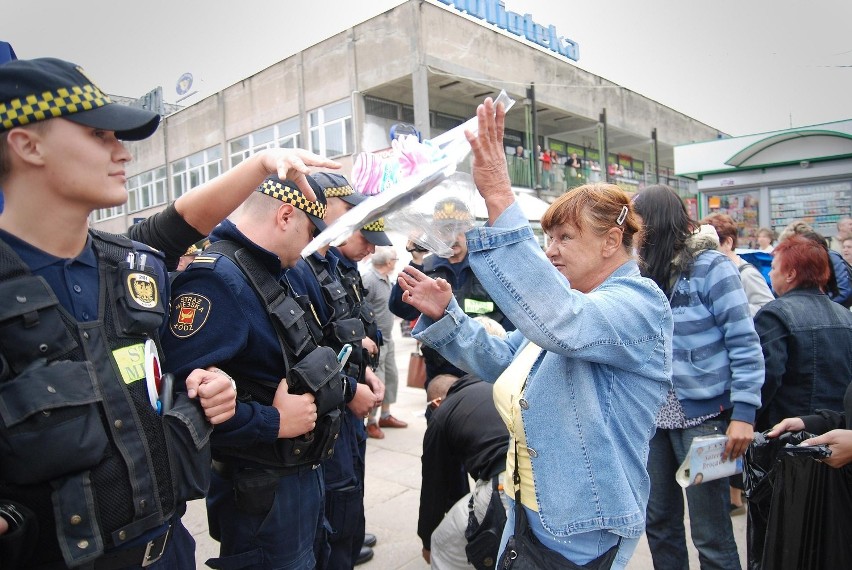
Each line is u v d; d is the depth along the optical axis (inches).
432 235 67.1
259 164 54.9
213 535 66.7
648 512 94.1
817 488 66.8
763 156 334.6
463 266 126.2
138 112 40.9
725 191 355.9
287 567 62.8
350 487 87.2
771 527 69.7
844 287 166.6
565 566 52.1
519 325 47.5
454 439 87.4
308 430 60.7
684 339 90.7
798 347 90.2
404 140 54.0
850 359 90.0
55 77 37.7
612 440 51.6
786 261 95.5
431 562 87.2
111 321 41.1
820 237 123.5
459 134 50.9
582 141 851.4
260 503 59.7
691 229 94.2
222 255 60.1
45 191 38.3
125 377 40.4
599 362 50.8
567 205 56.1
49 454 34.6
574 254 56.0
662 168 1065.5
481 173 48.8
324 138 603.5
